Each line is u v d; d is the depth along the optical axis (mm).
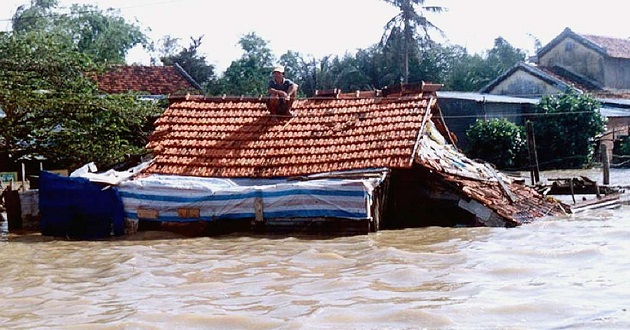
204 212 14992
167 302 9141
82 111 18406
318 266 11203
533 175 22078
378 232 14555
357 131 16906
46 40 19875
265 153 17000
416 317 7855
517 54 60688
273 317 8125
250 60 48125
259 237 14344
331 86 51844
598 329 7129
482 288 9086
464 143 36281
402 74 50688
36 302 9516
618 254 10930
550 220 15125
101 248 13805
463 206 15211
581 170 33312
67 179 15695
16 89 17859
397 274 10133
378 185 14781
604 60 46938
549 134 34844
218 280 10422
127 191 15484
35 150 18891
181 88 33062
